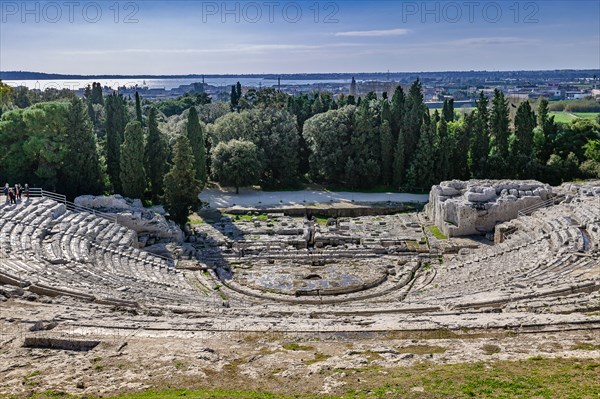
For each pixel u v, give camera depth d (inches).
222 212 2728.8
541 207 2310.5
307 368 835.4
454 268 1888.5
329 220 2608.3
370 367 833.5
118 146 2935.5
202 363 855.7
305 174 3678.6
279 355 894.4
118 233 1994.3
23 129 2716.5
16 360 861.8
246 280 1793.8
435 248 2149.4
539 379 758.5
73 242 1764.3
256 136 3412.9
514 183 2519.7
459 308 1227.2
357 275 1841.8
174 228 2204.7
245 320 1099.9
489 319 1058.1
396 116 3405.5
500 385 741.3
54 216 1941.4
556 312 1096.2
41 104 2783.0
